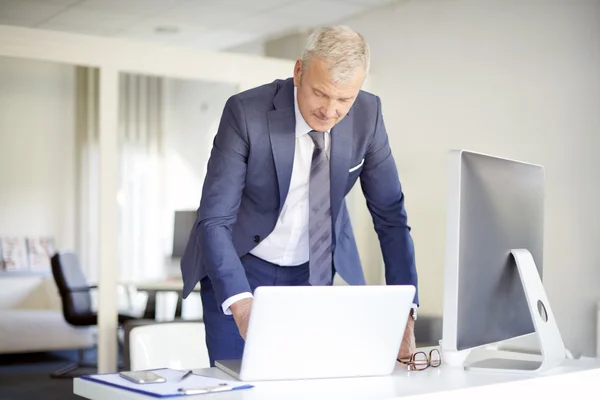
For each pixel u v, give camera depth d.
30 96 7.12
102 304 4.87
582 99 4.46
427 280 5.52
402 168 5.75
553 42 4.65
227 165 1.98
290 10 6.14
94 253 7.47
